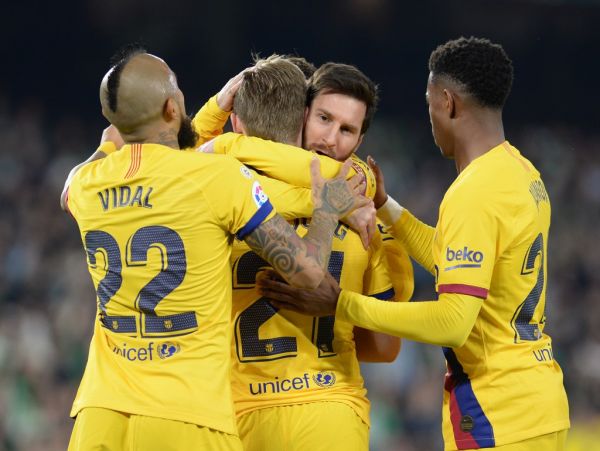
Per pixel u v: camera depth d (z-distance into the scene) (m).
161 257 12.71
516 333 13.66
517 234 13.26
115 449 12.62
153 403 12.51
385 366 45.44
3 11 64.62
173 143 13.29
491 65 13.68
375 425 43.28
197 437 12.52
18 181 58.53
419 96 70.62
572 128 73.38
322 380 14.04
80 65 67.19
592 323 54.62
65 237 54.88
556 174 69.44
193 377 12.62
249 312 14.10
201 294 12.79
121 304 12.88
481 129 13.77
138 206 12.79
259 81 14.06
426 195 64.00
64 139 64.19
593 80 72.06
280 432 13.80
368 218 14.08
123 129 13.15
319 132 14.20
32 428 41.38
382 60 69.56
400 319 13.20
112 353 13.00
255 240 12.89
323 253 13.09
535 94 72.56
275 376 13.96
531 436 13.31
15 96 66.62
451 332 12.91
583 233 63.50
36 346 44.97
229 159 12.96
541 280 13.99
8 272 51.53
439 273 13.22
